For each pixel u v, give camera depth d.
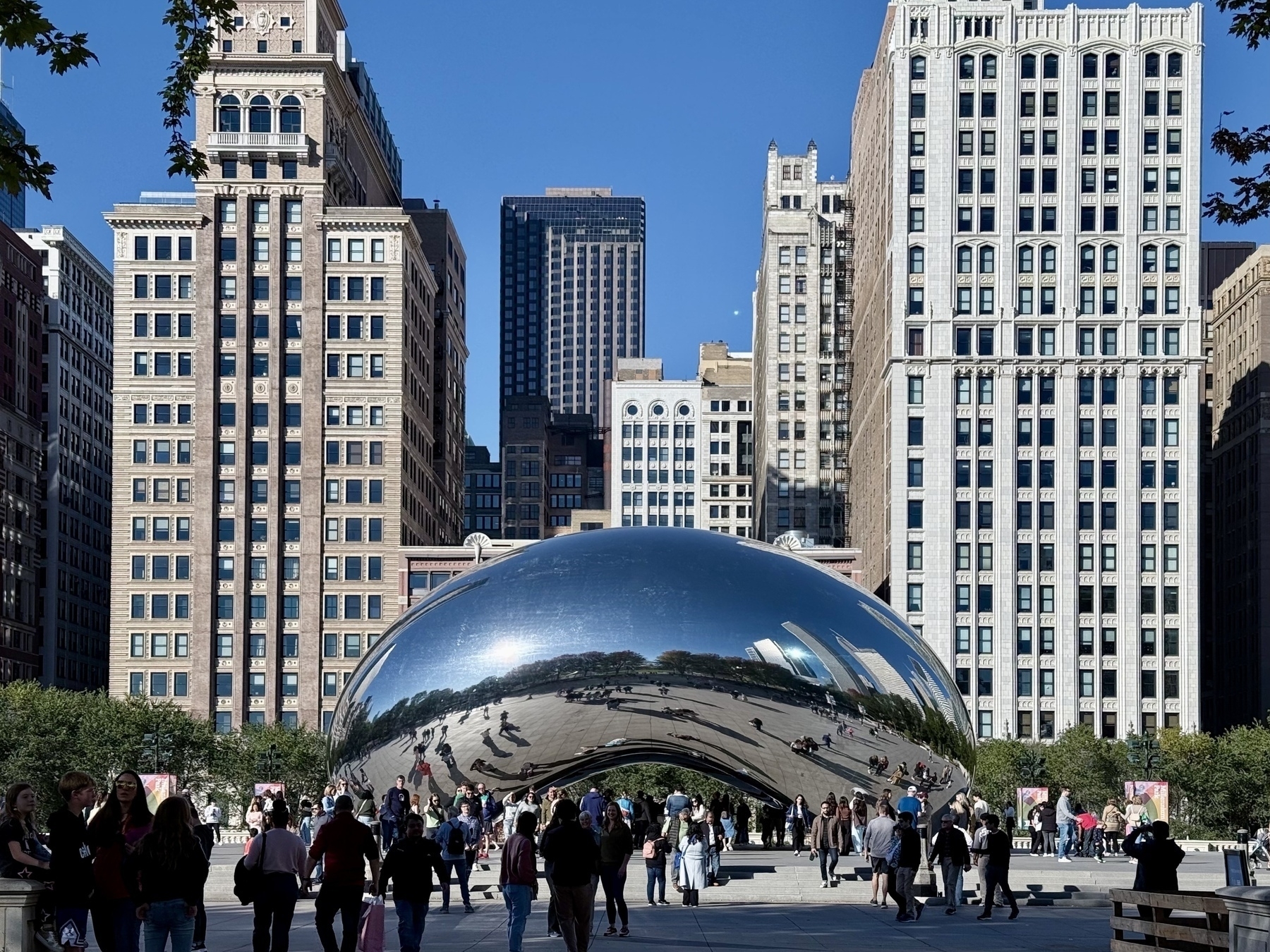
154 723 96.31
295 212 131.50
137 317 130.25
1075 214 125.00
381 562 129.50
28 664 140.00
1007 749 104.12
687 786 98.94
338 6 142.75
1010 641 122.69
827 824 38.22
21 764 87.69
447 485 158.88
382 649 42.56
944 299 124.94
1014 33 125.94
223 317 130.62
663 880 35.75
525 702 40.03
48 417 148.12
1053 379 124.88
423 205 181.25
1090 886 39.94
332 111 134.88
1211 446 159.62
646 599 40.38
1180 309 124.31
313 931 28.78
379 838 37.78
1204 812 94.00
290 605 129.50
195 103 132.25
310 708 128.00
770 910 34.53
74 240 154.75
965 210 125.75
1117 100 125.56
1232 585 150.75
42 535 145.62
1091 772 95.62
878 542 136.12
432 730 40.59
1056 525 123.75
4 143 20.08
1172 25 125.31
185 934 16.44
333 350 131.12
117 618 128.12
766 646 40.16
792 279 188.62
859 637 41.34
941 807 42.66
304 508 129.50
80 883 16.58
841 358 187.50
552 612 40.44
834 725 40.59
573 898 22.53
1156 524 123.62
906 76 126.38
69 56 20.09
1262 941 17.34
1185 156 124.88
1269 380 142.75
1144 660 122.62
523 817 22.88
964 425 124.81
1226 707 152.00
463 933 28.56
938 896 37.44
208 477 128.75
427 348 147.38
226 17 23.17
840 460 186.88
